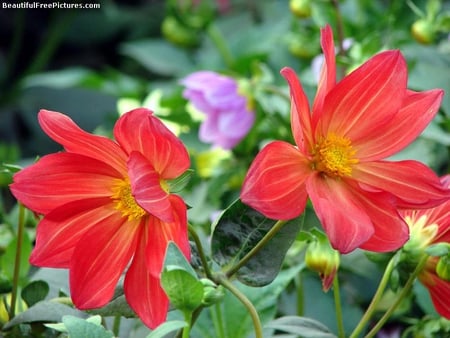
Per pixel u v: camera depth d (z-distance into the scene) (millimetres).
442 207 800
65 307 792
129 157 716
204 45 1497
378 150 769
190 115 1239
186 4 1460
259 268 759
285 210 732
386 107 766
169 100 1295
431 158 1050
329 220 717
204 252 787
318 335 805
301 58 1253
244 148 1179
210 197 1103
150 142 731
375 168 764
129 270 744
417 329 871
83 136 746
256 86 1159
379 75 763
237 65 1353
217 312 832
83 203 752
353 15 1292
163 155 733
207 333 847
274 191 731
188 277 701
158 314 734
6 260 873
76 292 745
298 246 913
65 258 755
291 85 728
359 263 960
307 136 755
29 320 787
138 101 1397
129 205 748
